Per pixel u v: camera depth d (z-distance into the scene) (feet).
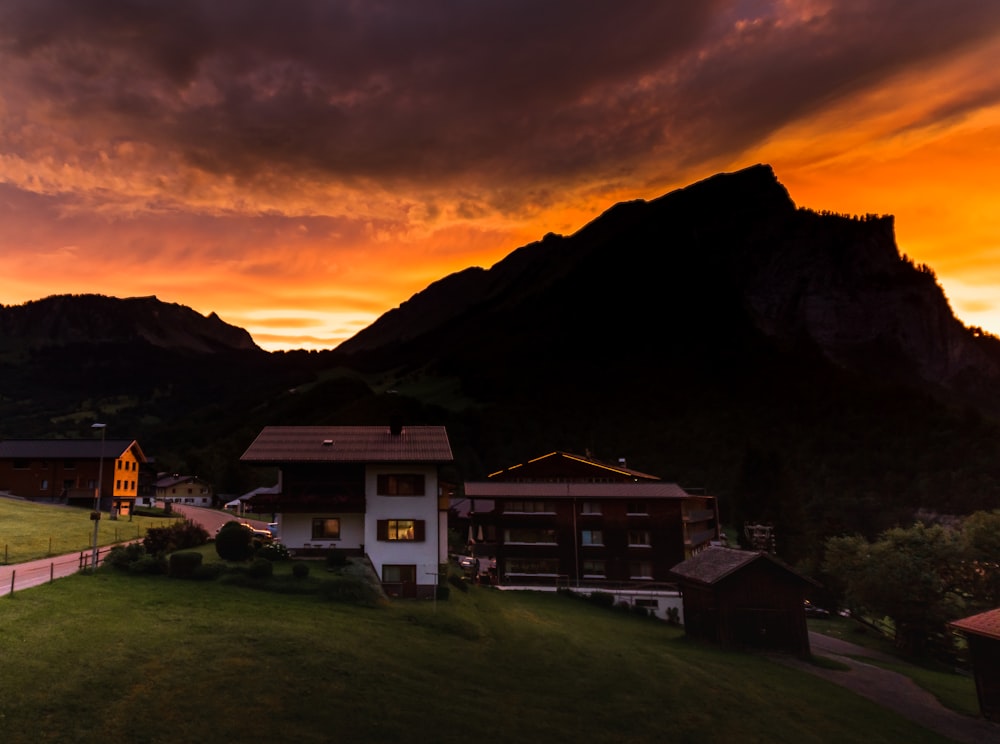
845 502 440.04
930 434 536.01
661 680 105.40
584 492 223.92
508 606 153.58
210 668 80.79
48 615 89.30
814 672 128.26
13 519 180.14
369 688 82.94
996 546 175.52
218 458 521.65
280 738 68.49
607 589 209.26
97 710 67.41
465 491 224.12
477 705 84.23
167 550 143.64
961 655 161.17
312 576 128.67
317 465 151.02
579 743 78.95
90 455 263.90
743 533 329.31
